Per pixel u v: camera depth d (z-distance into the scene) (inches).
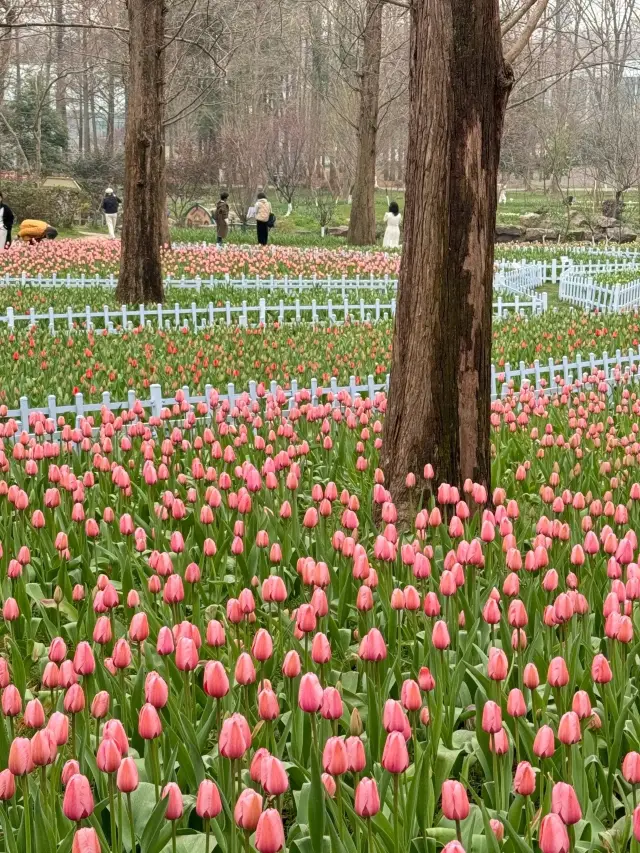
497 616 156.3
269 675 157.4
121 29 691.4
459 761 151.0
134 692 149.6
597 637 186.9
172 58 1352.1
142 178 696.4
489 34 252.7
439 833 125.0
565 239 1672.0
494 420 337.4
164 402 366.9
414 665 164.4
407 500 260.1
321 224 1803.6
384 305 728.3
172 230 1747.0
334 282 856.9
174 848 113.1
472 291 258.4
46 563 219.1
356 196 1419.8
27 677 189.8
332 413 321.4
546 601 179.3
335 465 293.3
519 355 496.1
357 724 119.8
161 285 713.6
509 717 147.5
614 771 138.5
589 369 490.3
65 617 205.0
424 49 254.1
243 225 1811.0
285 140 2133.4
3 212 1053.8
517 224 1806.1
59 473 244.2
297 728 144.3
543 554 179.8
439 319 258.2
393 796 115.4
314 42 1835.6
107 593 166.2
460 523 202.7
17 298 695.7
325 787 114.9
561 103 1866.4
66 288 776.3
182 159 2007.9
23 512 231.8
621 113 1743.4
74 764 111.7
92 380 388.5
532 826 117.7
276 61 2042.3
